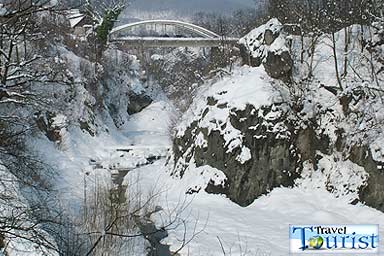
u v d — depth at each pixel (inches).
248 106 971.9
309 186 947.3
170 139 1536.7
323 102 1008.2
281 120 961.5
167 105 2080.5
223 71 1195.3
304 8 1249.4
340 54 1085.1
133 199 746.2
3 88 739.4
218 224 810.2
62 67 1392.7
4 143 727.1
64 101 1379.2
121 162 1311.5
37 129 1167.0
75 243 497.7
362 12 1101.7
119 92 1951.3
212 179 962.7
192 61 2748.5
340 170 924.0
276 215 865.5
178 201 930.1
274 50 1040.2
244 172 941.2
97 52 1835.6
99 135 1518.2
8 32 521.3
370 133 897.5
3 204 491.2
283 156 952.9
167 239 733.3
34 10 344.8
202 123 1039.0
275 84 1019.9
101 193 679.7
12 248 430.0
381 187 846.5
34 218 501.7
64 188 911.0
